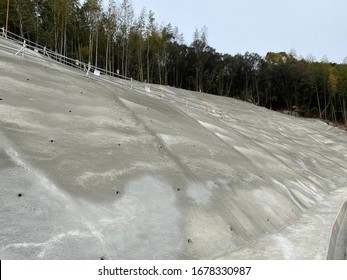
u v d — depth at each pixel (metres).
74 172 7.25
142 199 7.46
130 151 9.02
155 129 11.46
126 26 46.72
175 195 8.16
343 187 20.86
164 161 9.40
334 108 63.38
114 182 7.52
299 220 11.66
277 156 19.92
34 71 11.93
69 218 6.12
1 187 6.06
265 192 11.77
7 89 9.34
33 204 6.05
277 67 65.62
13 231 5.48
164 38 52.16
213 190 9.48
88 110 10.44
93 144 8.59
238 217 9.05
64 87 11.59
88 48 42.06
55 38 37.62
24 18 35.59
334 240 10.52
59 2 36.00
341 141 42.16
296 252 8.19
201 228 7.61
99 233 6.14
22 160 6.81
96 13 41.56
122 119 10.88
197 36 60.94
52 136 8.11
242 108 43.81
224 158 12.42
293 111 63.31
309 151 29.34
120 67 49.78
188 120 15.61
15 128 7.68
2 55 12.42
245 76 65.38
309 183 17.62
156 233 6.79
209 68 61.78
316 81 62.75
